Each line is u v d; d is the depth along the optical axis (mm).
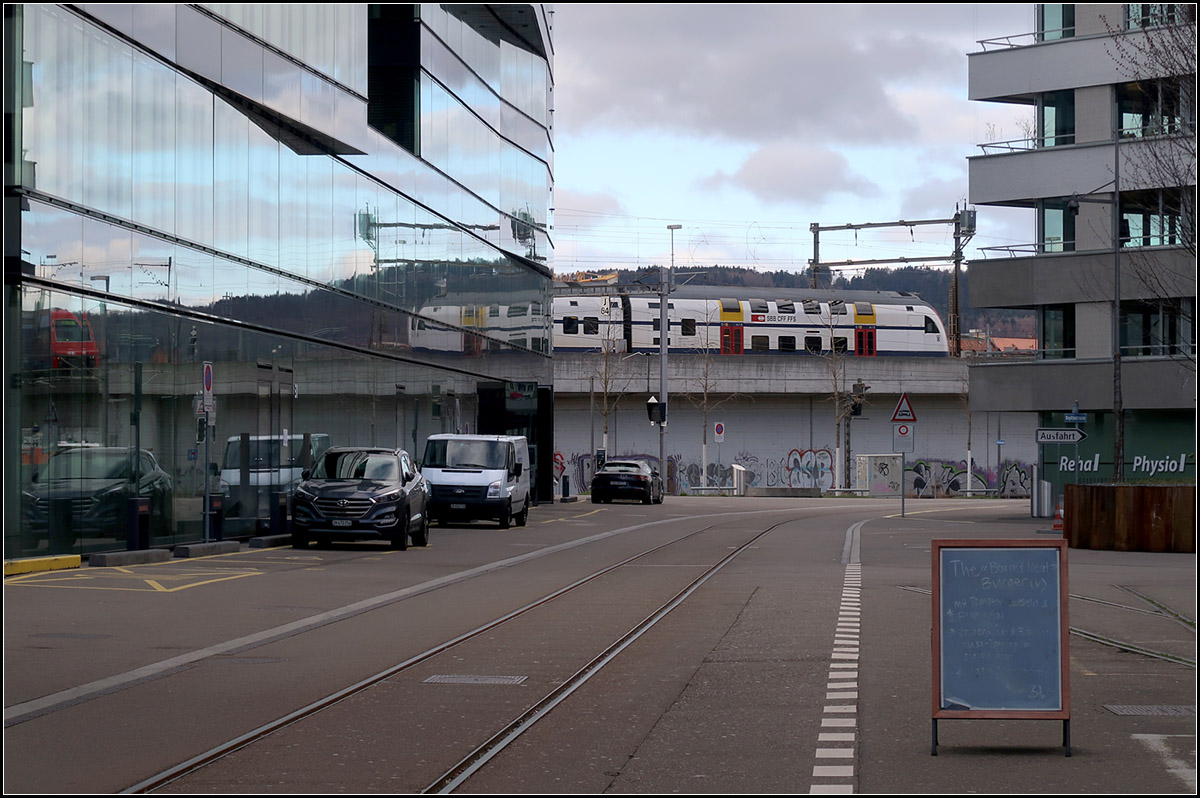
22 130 19656
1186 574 21469
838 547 27391
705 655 12625
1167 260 41125
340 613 15914
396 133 37219
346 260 32375
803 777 7695
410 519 26875
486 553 25875
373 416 34219
